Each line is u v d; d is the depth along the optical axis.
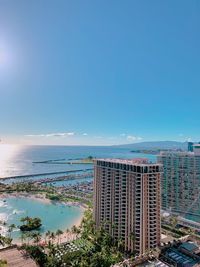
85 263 143.12
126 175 169.75
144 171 160.50
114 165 178.50
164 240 168.12
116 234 174.12
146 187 161.50
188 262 139.75
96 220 192.38
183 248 151.75
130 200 166.75
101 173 189.25
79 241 184.50
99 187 190.75
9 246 156.62
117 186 175.75
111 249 164.25
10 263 130.12
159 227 163.62
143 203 160.25
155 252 148.88
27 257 138.38
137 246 161.50
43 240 198.50
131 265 135.75
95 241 176.25
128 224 167.62
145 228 161.12
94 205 196.00
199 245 157.88
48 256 154.75
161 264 136.25
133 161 177.12
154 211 162.25
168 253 149.62
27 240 198.38
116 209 175.50
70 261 148.38
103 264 142.25
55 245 180.75
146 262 139.00
